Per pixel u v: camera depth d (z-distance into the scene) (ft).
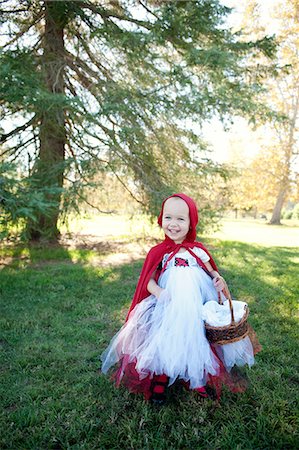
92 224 48.67
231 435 6.75
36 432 6.83
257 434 6.79
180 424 7.06
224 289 8.00
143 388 7.91
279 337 11.12
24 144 23.88
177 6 22.81
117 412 7.40
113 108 21.83
